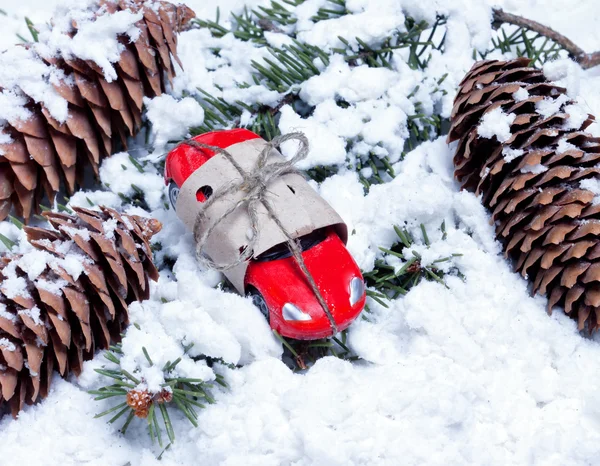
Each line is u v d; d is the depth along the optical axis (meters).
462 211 0.44
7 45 0.50
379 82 0.46
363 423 0.40
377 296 0.43
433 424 0.40
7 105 0.43
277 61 0.47
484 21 0.48
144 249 0.41
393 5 0.47
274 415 0.40
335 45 0.47
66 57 0.43
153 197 0.45
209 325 0.41
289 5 0.51
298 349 0.42
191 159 0.42
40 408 0.41
